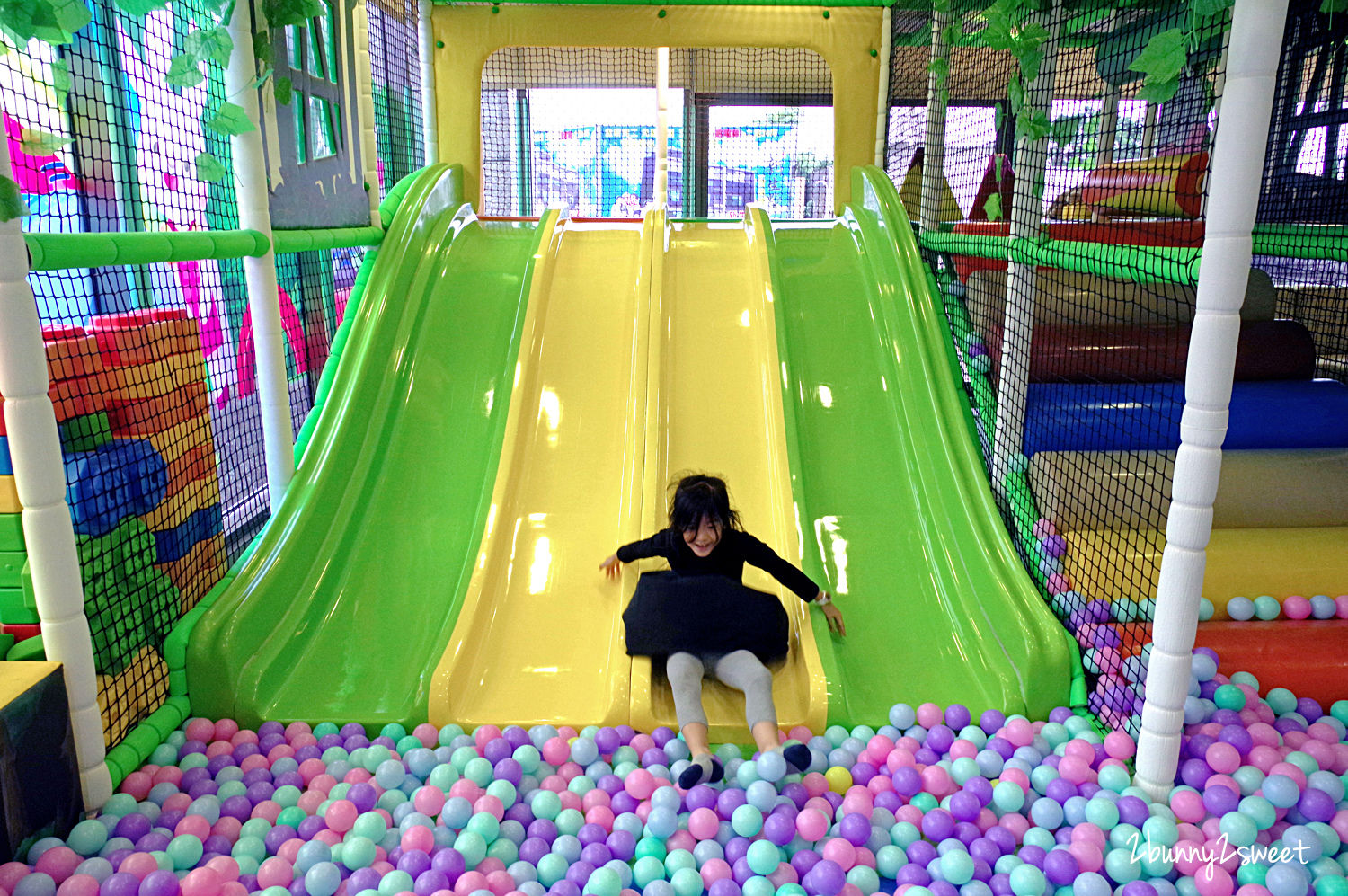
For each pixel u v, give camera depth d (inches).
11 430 95.6
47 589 99.7
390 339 179.6
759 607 129.2
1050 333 189.9
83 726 103.9
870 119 248.5
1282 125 227.0
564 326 189.5
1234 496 170.7
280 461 150.6
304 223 163.5
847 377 181.6
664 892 92.5
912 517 159.3
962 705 128.9
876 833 103.0
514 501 156.3
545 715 125.9
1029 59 147.9
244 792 109.7
